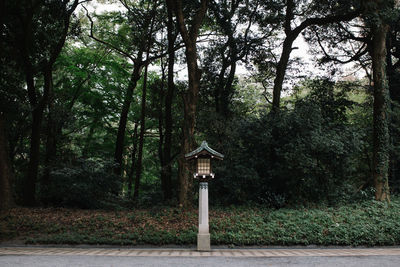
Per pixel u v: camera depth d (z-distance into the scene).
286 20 16.77
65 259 6.88
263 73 21.59
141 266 6.21
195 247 9.03
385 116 14.90
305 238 9.64
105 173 14.34
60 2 14.82
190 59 13.33
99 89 21.92
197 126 16.72
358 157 20.31
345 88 21.36
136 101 24.42
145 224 10.60
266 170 14.39
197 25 13.59
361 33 20.55
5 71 15.17
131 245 9.16
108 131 22.97
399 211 12.12
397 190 17.36
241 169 13.91
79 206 14.04
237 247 9.16
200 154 8.77
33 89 15.23
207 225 8.62
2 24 13.63
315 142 12.85
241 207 13.06
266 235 9.61
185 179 12.73
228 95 20.27
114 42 21.20
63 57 20.17
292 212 11.76
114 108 22.11
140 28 18.80
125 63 23.19
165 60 22.03
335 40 20.75
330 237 9.63
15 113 14.97
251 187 14.26
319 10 17.70
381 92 14.97
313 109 14.10
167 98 18.67
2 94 14.39
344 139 13.55
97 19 21.34
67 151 17.84
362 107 21.70
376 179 14.51
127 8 20.08
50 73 16.48
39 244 9.12
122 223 10.72
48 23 15.47
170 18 17.94
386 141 14.70
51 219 11.23
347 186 14.11
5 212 12.20
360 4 15.61
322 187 13.59
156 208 12.72
